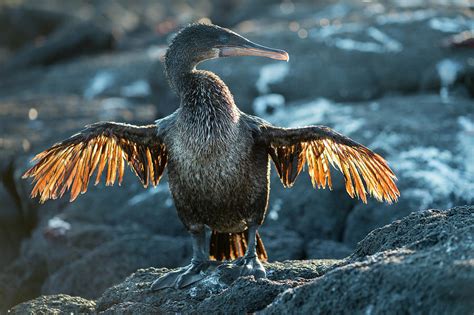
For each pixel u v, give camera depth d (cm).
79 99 2630
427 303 704
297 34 2320
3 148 2000
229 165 959
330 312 754
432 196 1456
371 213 1450
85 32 3400
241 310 851
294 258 1380
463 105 1855
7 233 1797
